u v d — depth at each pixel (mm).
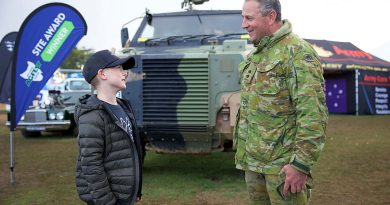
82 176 2537
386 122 15055
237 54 5461
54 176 6578
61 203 5012
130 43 6770
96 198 2420
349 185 5629
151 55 5637
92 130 2418
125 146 2531
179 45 6477
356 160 7480
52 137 12102
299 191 2402
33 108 11562
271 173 2500
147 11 7059
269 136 2494
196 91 5523
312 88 2318
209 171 6680
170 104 5574
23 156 8633
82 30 6074
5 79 8359
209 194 5254
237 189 5484
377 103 19203
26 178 6438
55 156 8578
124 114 2621
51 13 5906
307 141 2291
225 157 7996
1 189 5738
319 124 2297
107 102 2545
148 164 7332
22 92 5918
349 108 18859
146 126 5633
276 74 2443
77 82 14133
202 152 5762
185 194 5266
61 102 12336
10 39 8398
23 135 12227
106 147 2477
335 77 19219
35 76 5926
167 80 5590
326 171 6547
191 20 6910
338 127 13414
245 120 2678
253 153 2568
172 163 7422
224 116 5508
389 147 9000
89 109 2447
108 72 2541
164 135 5715
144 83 5641
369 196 5059
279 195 2506
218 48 5953
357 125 14000
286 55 2416
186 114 5547
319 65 2395
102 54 2562
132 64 2666
